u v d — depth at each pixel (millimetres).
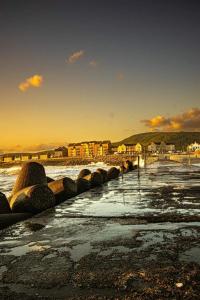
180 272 4348
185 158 74375
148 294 3740
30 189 9562
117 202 10930
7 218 8258
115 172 23203
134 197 12086
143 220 7738
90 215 8617
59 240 6168
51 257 5156
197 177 21141
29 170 12289
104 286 3994
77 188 14594
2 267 4758
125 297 3686
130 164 33781
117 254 5188
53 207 10148
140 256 5051
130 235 6348
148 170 31938
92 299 3662
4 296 3793
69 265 4758
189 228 6809
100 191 14617
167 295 3701
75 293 3830
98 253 5273
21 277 4348
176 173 25797
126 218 8039
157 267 4555
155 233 6449
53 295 3791
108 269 4543
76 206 10289
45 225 7590
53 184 12594
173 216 8086
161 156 98125
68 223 7719
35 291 3908
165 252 5207
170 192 13266
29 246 5832
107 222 7664
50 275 4387
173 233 6402
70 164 190000
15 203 9461
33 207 9344
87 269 4570
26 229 7219
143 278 4188
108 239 6105
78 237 6332
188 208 9219
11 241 6215
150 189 14609
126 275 4305
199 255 5020
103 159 182000
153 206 9766
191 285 3943
